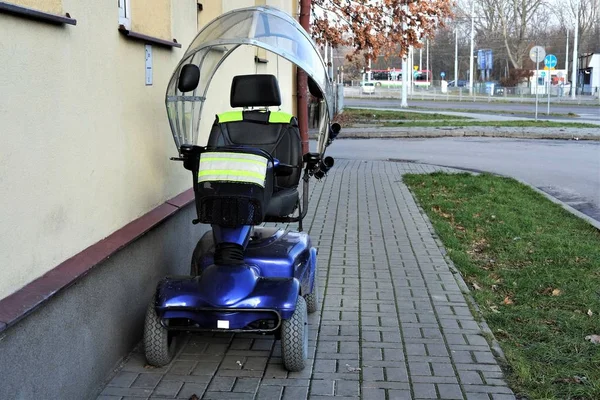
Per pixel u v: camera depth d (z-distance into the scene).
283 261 4.88
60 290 3.65
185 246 6.29
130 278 4.83
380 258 7.57
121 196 4.95
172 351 4.77
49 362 3.59
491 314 5.77
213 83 7.86
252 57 10.48
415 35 23.59
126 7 5.19
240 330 4.39
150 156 5.62
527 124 28.03
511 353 4.91
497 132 24.62
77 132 4.19
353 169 15.31
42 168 3.72
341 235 8.66
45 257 3.74
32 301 3.37
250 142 5.37
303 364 4.55
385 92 74.06
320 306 5.95
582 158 18.02
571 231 9.22
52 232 3.83
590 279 6.85
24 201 3.52
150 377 4.48
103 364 4.36
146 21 5.62
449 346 5.05
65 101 4.02
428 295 6.26
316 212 10.15
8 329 3.17
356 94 72.94
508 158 18.11
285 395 4.27
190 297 4.35
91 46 4.42
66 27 4.04
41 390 3.51
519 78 74.62
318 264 7.30
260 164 4.36
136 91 5.29
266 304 4.34
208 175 4.34
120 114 4.94
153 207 5.68
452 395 4.27
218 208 4.35
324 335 5.28
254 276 4.48
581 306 6.08
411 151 19.81
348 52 30.59
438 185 12.91
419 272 7.01
